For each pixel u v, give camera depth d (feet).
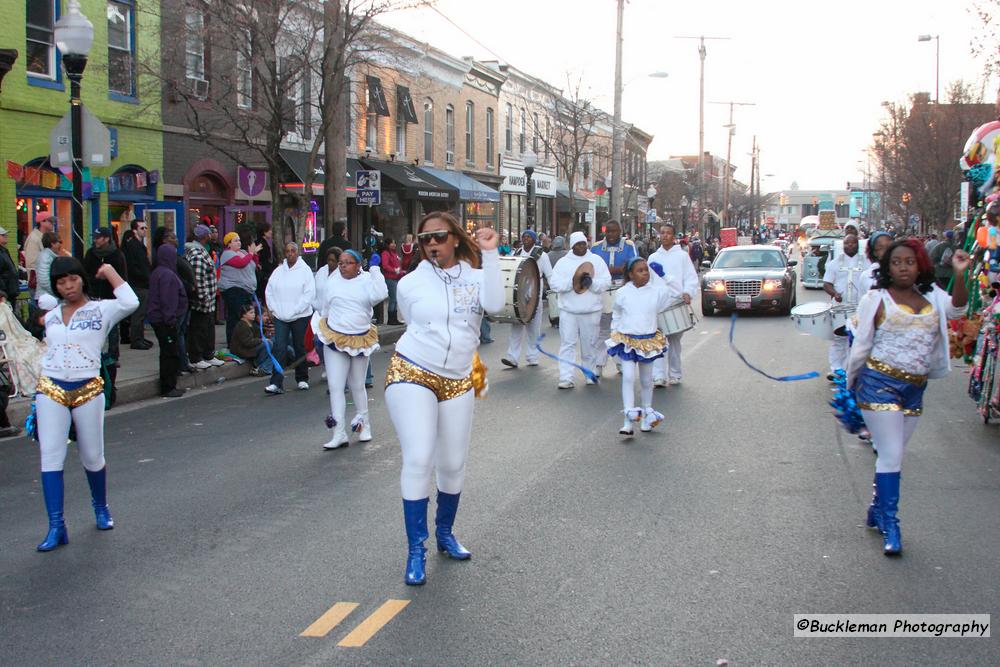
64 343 20.38
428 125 109.50
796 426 31.73
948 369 19.49
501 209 134.41
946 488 23.67
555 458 27.43
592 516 21.62
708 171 342.85
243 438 31.35
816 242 110.32
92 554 19.60
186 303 40.45
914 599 16.46
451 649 14.60
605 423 32.65
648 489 23.89
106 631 15.60
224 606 16.58
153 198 62.95
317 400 38.75
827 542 19.58
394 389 17.78
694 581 17.43
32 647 15.02
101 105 58.29
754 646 14.62
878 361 19.15
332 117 54.85
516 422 32.96
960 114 122.01
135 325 50.55
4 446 30.86
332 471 26.45
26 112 53.06
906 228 161.27
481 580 17.63
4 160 51.60
